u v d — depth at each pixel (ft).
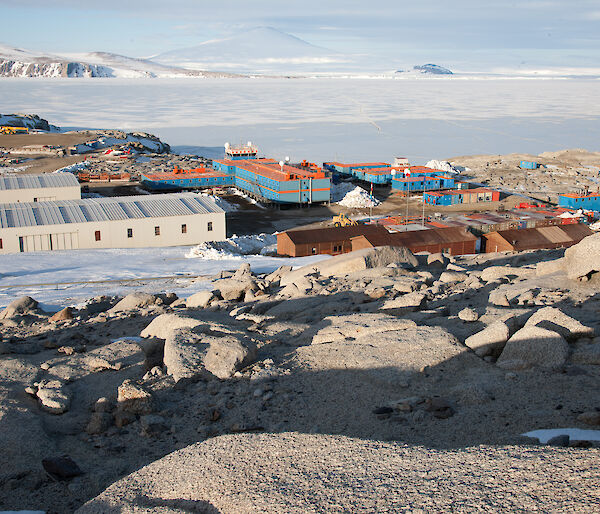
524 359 33.94
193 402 34.55
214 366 38.19
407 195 332.80
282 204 306.14
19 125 561.02
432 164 424.87
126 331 55.62
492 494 18.01
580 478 18.07
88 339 53.52
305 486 20.18
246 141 606.14
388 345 37.52
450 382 33.06
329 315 50.57
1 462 28.50
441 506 17.80
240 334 44.32
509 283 56.08
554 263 56.70
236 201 315.37
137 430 31.76
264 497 19.93
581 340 35.78
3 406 34.12
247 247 185.16
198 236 187.01
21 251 162.91
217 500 20.63
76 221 169.37
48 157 407.85
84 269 127.03
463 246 154.51
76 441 31.14
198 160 433.07
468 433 26.68
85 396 37.35
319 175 309.83
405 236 154.40
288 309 53.78
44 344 50.44
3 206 180.14
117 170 366.43
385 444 22.72
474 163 487.20
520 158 504.84
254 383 35.42
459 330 40.88
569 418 26.94
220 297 68.28
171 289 94.73
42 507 25.02
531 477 18.61
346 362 36.32
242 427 30.19
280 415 31.35
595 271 50.85
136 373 40.75
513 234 149.89
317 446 23.15
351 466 21.22
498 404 29.37
